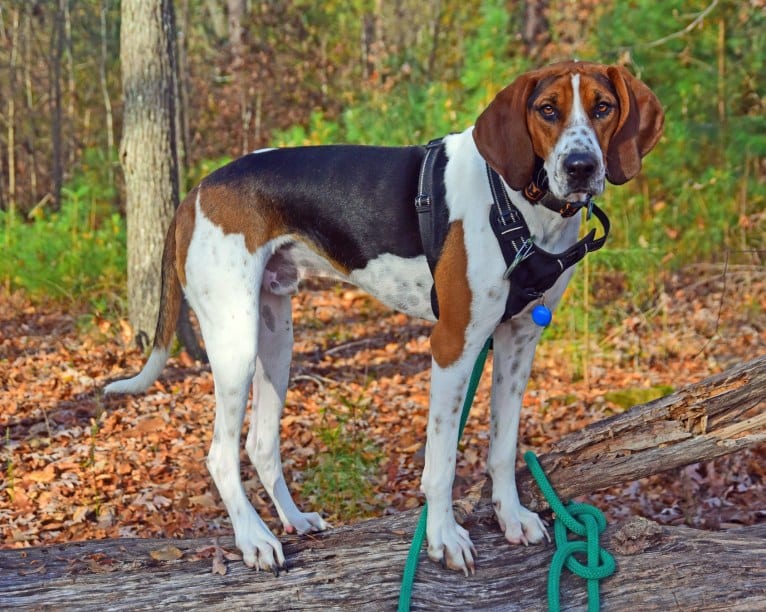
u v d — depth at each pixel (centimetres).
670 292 873
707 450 310
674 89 1065
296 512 367
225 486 338
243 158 360
